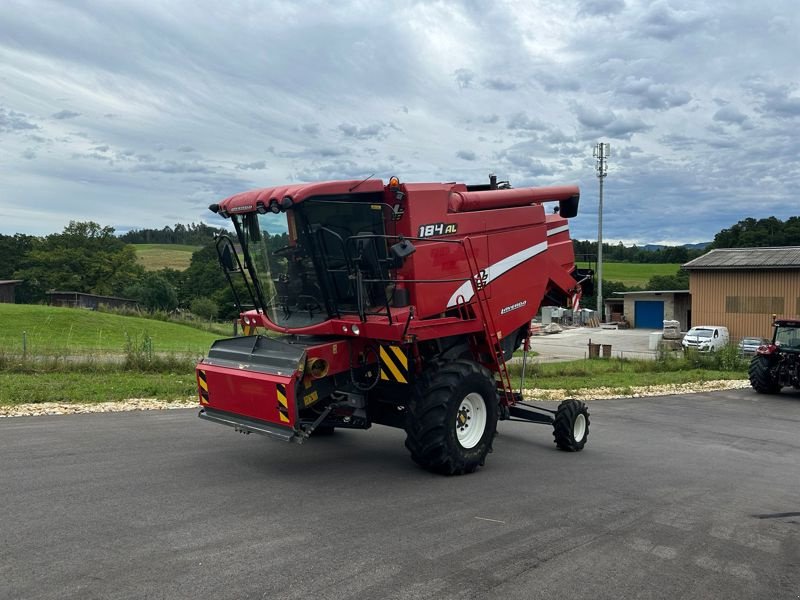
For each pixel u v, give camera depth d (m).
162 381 14.15
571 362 27.08
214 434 9.03
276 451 8.20
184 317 39.56
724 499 7.02
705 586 4.58
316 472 7.28
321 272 7.00
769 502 7.00
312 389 6.82
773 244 76.25
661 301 59.16
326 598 4.07
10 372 14.67
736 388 20.19
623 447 10.13
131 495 6.06
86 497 5.95
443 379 7.23
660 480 7.80
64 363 15.51
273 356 6.80
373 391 7.74
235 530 5.23
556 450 9.49
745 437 11.80
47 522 5.25
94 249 78.88
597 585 4.49
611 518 6.04
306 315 7.40
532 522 5.79
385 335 6.79
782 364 18.38
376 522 5.59
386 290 7.11
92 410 10.68
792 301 43.22
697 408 15.67
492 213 8.42
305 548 4.90
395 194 7.21
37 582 4.13
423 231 7.38
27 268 80.44
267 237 7.36
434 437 7.11
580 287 10.68
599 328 57.44
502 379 8.88
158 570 4.38
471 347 8.38
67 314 33.00
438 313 7.52
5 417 9.79
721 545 5.45
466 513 5.96
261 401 6.68
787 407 16.42
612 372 23.67
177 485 6.47
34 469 6.86
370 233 7.19
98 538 4.93
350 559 4.72
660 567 4.88
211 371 7.21
